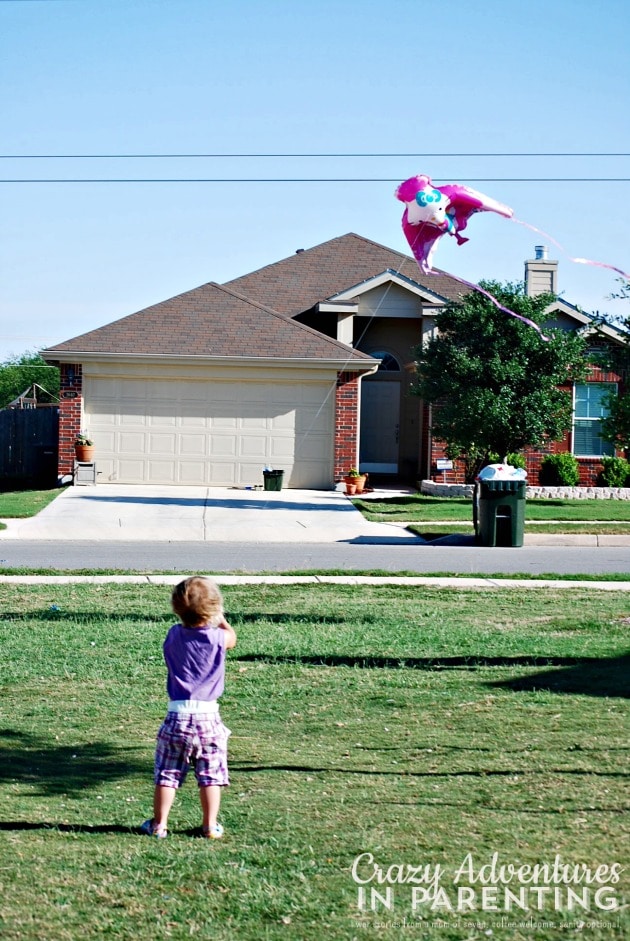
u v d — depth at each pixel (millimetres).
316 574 14086
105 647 9617
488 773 6059
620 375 16406
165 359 25344
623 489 25844
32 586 12797
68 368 25391
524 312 22312
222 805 5570
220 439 25875
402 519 21016
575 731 6926
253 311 26953
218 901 4301
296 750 6652
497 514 18172
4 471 27812
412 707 7656
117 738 6992
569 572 14992
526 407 22188
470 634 10172
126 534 18750
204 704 5137
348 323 27469
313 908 4223
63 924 4066
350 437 25812
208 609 5160
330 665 8992
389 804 5523
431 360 22859
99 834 5145
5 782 6004
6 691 8195
